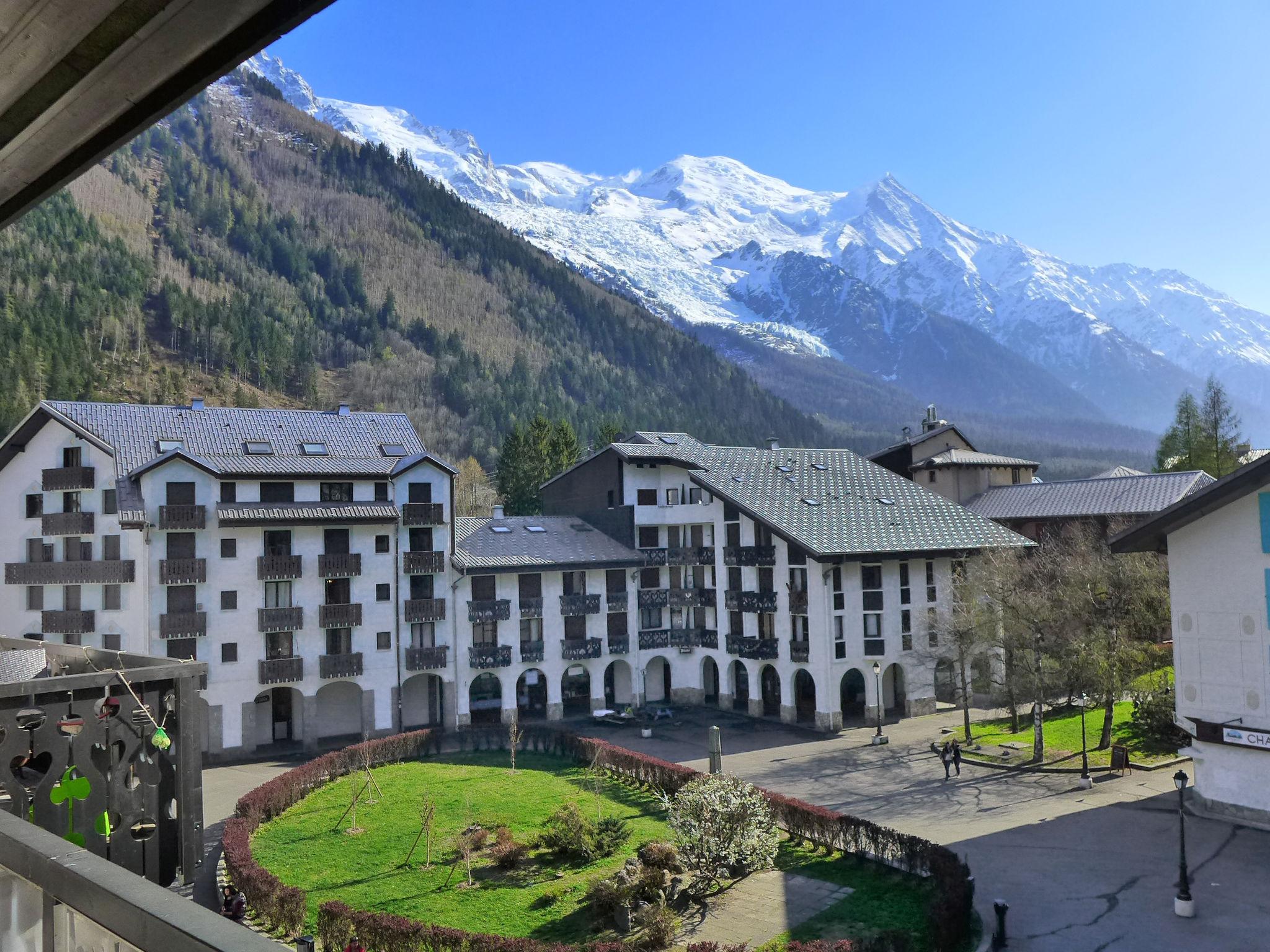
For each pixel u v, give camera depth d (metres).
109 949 3.63
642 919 27.73
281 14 4.64
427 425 182.50
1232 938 27.39
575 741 51.75
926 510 67.00
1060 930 28.44
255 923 29.23
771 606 61.69
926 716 61.62
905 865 32.81
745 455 71.31
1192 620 39.22
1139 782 43.75
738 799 32.56
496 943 24.69
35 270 178.00
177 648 53.31
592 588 65.12
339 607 56.38
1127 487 79.06
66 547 57.19
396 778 48.00
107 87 5.30
